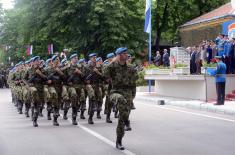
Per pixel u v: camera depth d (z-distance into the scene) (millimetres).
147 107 22031
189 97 25906
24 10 42812
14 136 13148
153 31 48375
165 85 29203
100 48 40812
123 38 39969
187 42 38281
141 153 10172
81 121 16562
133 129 14000
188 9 47188
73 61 16438
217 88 20422
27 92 16844
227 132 13188
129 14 40688
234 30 28906
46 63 16609
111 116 18094
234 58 24219
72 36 41156
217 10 37156
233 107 19219
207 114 18312
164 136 12570
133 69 10789
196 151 10305
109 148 10867
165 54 31297
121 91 10680
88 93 15688
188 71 25797
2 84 51656
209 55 25000
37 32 42656
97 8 37906
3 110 22188
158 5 46875
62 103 18203
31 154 10375
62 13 39500
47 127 15078
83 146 11227
